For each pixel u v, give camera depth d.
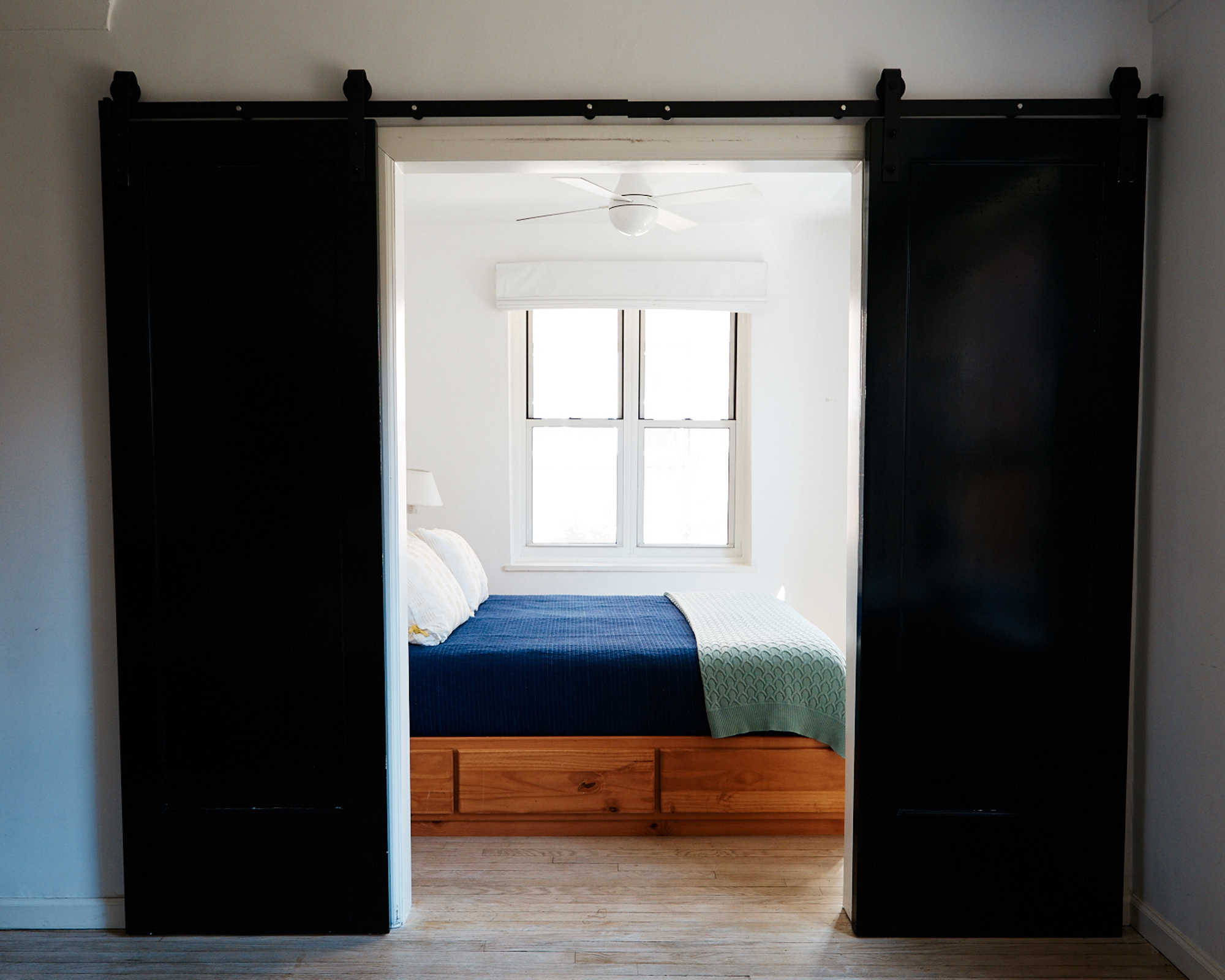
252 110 2.18
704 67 2.22
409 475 4.23
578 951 2.22
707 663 2.92
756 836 2.94
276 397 2.22
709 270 4.77
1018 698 2.26
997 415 2.23
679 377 5.07
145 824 2.27
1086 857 2.28
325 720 2.26
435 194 4.19
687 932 2.31
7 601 2.31
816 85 2.23
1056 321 2.22
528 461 5.06
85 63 2.22
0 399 2.28
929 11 2.22
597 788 2.91
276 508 2.23
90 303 2.26
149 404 2.21
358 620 2.24
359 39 2.22
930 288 2.21
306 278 2.21
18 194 2.24
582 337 5.07
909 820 2.27
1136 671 2.35
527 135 2.23
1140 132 2.20
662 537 5.08
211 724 2.27
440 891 2.54
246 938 2.29
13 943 2.27
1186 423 2.15
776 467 4.87
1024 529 2.25
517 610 3.79
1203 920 2.09
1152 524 2.28
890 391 2.21
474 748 2.91
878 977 2.11
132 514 2.22
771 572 4.91
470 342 4.88
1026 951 2.23
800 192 4.19
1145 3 2.23
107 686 2.32
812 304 4.83
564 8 2.22
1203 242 2.09
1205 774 2.09
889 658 2.24
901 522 2.23
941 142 2.19
